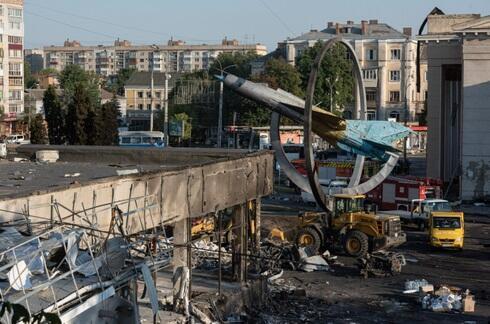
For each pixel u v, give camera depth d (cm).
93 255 1598
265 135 8750
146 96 14275
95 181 2028
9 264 1378
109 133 6322
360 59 12188
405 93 10875
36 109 11919
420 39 6272
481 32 5747
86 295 1451
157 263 1906
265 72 10325
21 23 10819
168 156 3356
